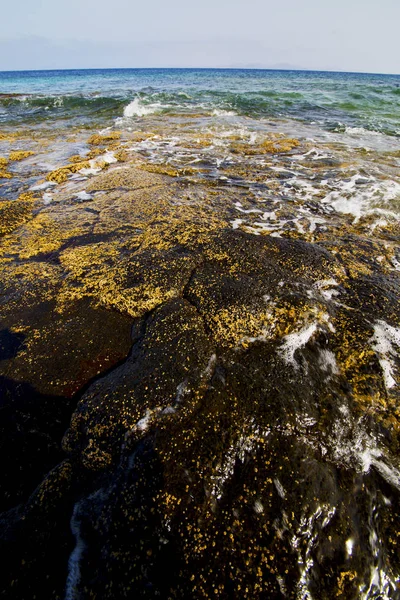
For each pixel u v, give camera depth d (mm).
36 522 2568
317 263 4887
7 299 4535
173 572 2221
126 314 4184
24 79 55094
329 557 2328
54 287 4695
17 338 3951
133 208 6867
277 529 2369
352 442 2895
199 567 2227
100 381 3346
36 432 3139
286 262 4852
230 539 2320
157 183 8227
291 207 7145
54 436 3125
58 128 15062
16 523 2574
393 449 2920
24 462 2977
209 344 3518
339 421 2982
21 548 2434
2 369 3611
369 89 26891
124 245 5547
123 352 3744
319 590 2215
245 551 2283
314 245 5445
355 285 4617
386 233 6219
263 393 3051
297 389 3143
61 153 11336
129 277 4645
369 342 3717
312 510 2451
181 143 12016
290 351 3516
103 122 15898
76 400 3344
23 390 3426
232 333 3613
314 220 6629
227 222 6359
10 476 2900
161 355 3420
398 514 2596
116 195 7578
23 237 6051
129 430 2828
